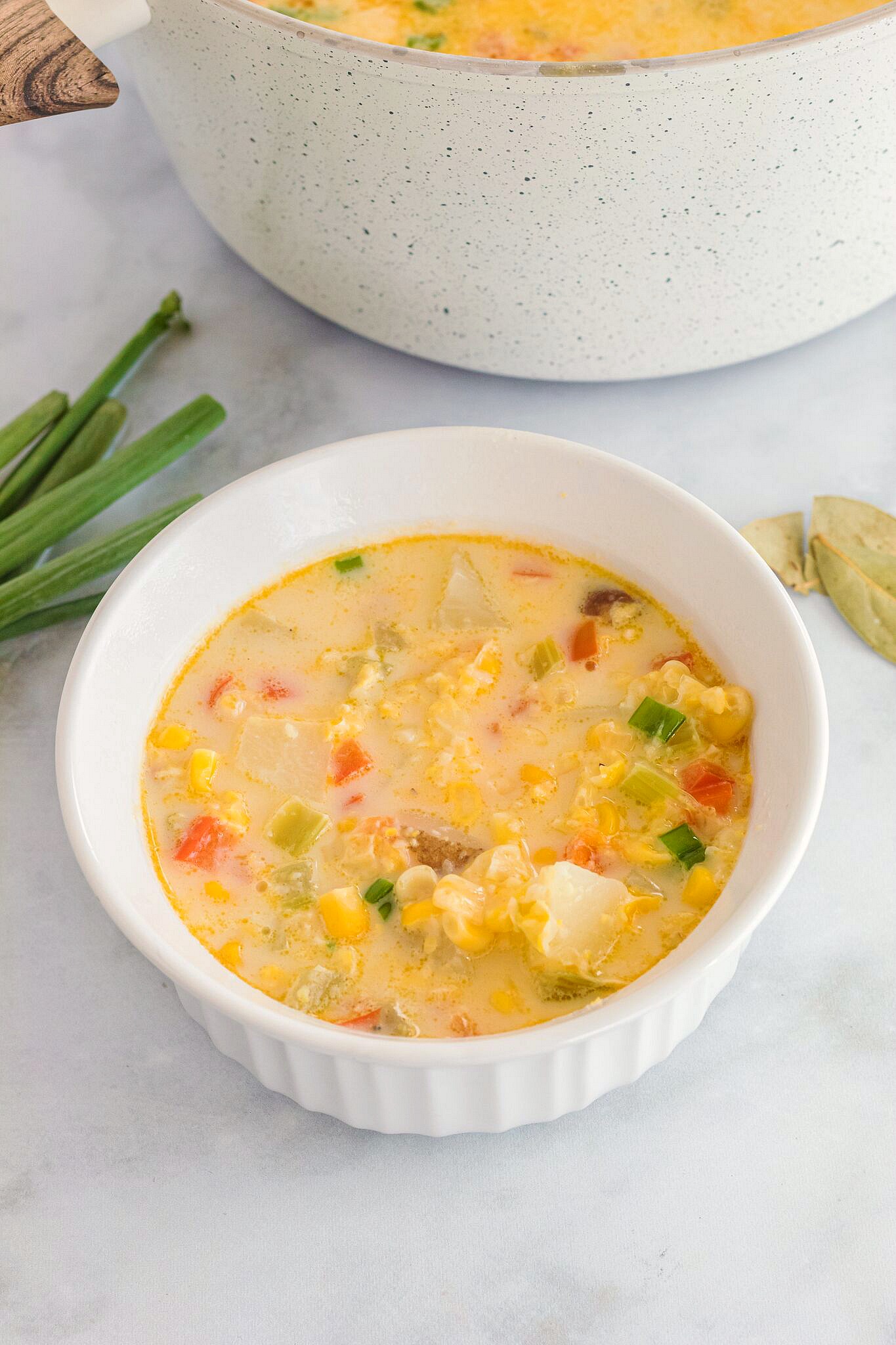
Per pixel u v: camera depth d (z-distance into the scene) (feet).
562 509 2.07
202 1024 1.88
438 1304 1.83
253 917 1.89
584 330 2.21
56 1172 1.90
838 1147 1.89
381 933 1.88
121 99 2.61
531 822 1.93
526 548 2.10
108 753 1.93
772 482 2.27
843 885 2.01
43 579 2.13
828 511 2.20
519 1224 1.86
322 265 2.24
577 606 2.07
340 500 2.08
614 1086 1.86
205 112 2.13
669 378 2.36
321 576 2.10
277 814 1.93
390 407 2.34
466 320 2.22
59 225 2.51
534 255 2.11
